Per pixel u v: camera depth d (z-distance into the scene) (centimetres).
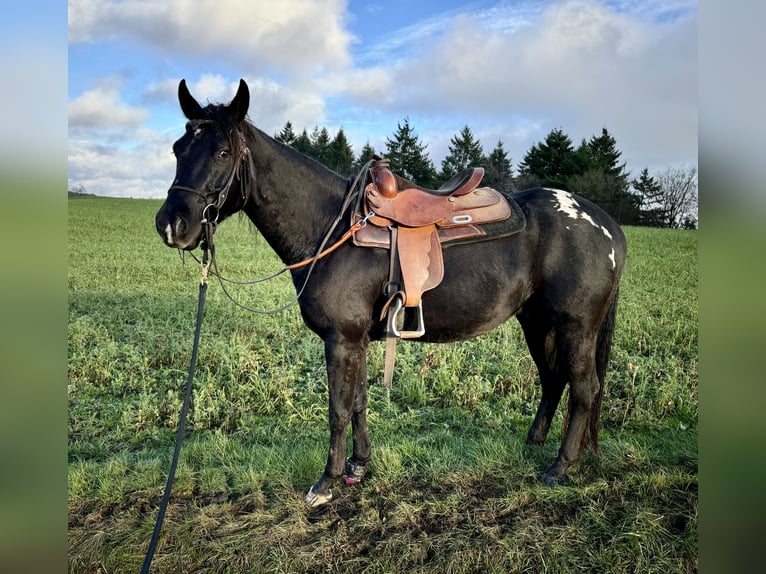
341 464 292
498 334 641
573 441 303
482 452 337
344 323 274
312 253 288
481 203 290
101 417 434
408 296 267
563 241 292
